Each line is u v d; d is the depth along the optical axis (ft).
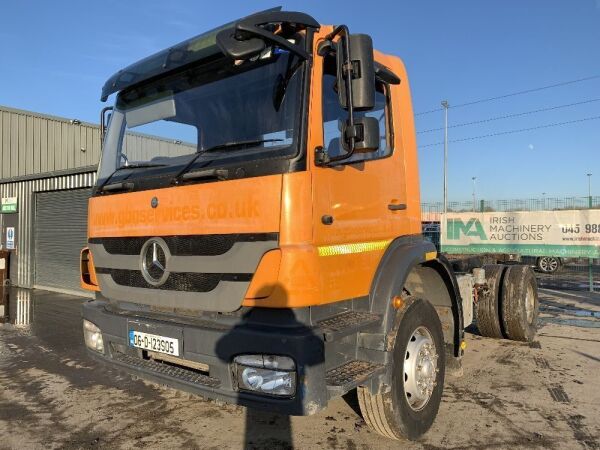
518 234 44.68
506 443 13.14
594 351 22.29
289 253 9.52
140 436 13.92
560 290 43.09
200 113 11.86
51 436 14.02
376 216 12.29
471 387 17.56
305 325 9.69
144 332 11.41
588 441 13.25
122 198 12.73
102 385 18.51
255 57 10.85
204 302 10.52
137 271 12.19
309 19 10.48
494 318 23.59
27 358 22.43
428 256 13.69
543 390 17.24
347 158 10.29
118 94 14.46
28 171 67.05
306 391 9.16
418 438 13.30
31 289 48.73
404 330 12.33
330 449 12.89
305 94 10.19
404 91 14.46
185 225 11.03
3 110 64.44
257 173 10.07
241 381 9.89
